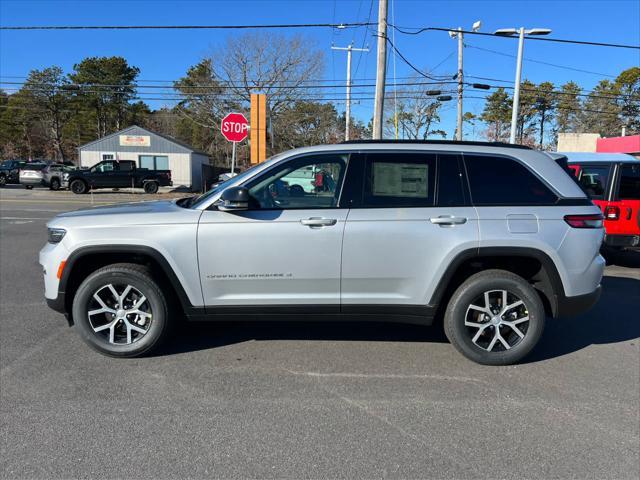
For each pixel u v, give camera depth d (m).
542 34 22.83
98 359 4.00
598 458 2.72
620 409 3.29
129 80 65.94
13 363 3.91
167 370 3.82
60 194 27.36
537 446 2.83
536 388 3.59
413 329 4.87
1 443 2.78
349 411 3.21
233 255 3.80
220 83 41.06
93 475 2.51
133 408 3.21
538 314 3.87
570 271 3.84
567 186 3.94
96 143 36.09
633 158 8.20
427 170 3.89
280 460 2.67
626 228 7.52
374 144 3.95
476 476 2.55
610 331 4.91
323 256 3.80
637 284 6.96
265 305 3.89
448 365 3.99
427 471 2.59
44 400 3.30
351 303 3.90
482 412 3.22
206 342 4.45
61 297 3.92
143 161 36.59
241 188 3.65
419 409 3.25
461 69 29.36
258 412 3.19
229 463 2.63
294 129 44.88
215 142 58.78
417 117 54.97
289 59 40.78
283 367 3.91
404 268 3.83
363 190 3.87
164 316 3.95
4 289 6.21
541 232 3.79
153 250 3.78
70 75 62.50
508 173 3.93
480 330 3.93
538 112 58.66
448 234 3.78
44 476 2.50
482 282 3.86
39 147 71.94
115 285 3.92
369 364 3.99
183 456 2.69
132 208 4.12
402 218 3.79
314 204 3.87
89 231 3.81
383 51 15.34
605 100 56.03
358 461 2.67
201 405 3.27
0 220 13.68
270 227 3.77
